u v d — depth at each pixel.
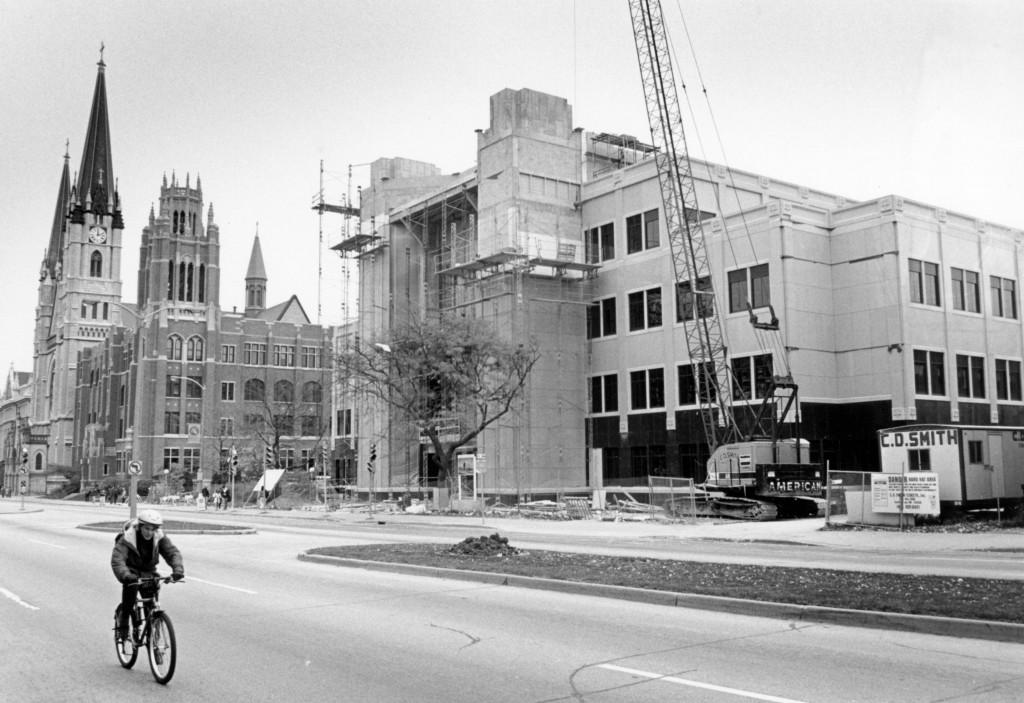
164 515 54.94
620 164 63.44
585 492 56.78
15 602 14.78
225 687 8.61
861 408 46.69
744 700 7.80
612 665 9.27
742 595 12.92
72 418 140.50
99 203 146.12
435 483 67.25
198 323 112.38
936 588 13.15
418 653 10.05
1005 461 31.73
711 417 48.47
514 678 8.77
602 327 57.72
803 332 46.81
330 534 32.84
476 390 50.94
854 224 47.84
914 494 28.31
